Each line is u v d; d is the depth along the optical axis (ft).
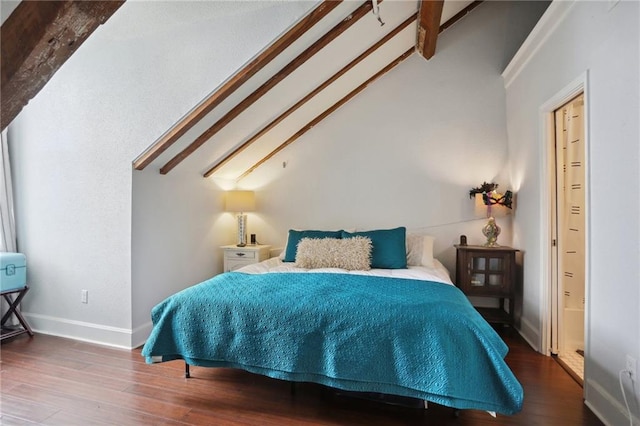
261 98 9.01
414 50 11.62
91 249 9.03
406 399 5.90
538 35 8.25
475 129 11.34
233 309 6.29
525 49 9.05
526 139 9.40
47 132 9.38
